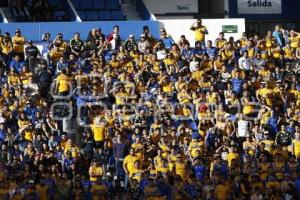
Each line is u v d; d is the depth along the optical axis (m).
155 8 101.81
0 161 76.06
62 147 78.44
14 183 73.75
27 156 76.25
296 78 89.50
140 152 77.88
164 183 75.31
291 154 80.94
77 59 87.81
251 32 99.56
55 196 73.94
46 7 97.06
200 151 79.06
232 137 81.94
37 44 92.56
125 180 77.81
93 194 74.50
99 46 89.75
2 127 78.88
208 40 93.56
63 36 93.25
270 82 87.25
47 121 80.44
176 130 81.00
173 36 96.25
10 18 96.94
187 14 102.94
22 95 83.06
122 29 94.94
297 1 108.00
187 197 74.62
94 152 78.88
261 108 84.81
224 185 75.56
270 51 92.44
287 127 82.44
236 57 91.00
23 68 85.31
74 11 97.75
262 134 81.94
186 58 89.69
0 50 87.62
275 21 107.44
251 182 76.06
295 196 76.31
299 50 93.75
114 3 102.06
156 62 88.44
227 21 97.44
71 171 76.81
